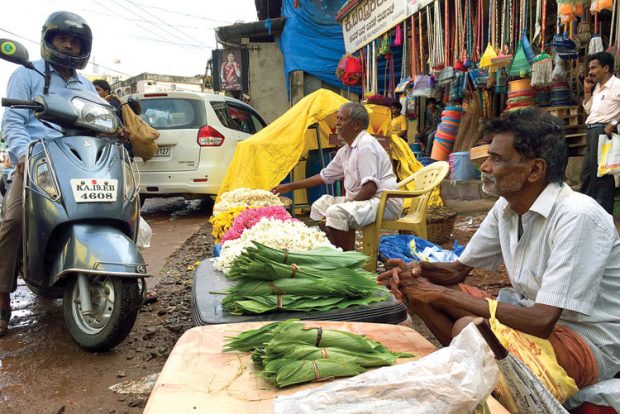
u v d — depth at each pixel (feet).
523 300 6.63
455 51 19.95
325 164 24.02
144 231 14.14
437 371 3.78
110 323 8.78
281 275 7.18
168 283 14.06
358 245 17.83
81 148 9.48
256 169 21.52
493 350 4.44
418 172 14.30
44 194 9.11
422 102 33.76
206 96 24.79
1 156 68.39
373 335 6.13
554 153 5.56
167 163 24.03
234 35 43.98
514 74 16.99
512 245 6.29
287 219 11.71
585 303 5.41
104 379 8.36
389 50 27.32
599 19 18.53
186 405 4.53
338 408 3.71
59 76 10.64
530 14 17.38
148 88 104.73
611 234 5.59
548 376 5.40
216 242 13.93
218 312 7.02
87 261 8.60
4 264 9.95
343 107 13.19
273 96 44.37
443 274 7.60
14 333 10.51
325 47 38.70
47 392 7.94
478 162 16.79
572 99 21.27
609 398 5.58
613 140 15.52
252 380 5.00
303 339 5.39
